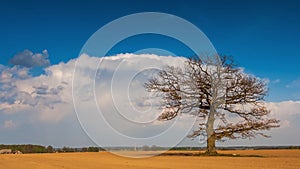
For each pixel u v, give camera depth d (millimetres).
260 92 41688
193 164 29609
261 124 41781
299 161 32562
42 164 35281
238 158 38312
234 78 41625
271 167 25641
